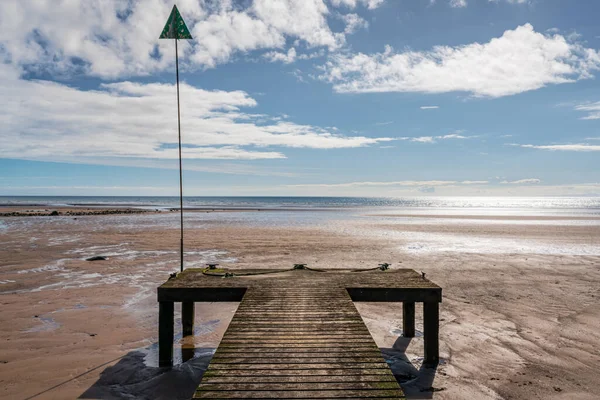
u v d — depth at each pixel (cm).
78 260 1675
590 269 1530
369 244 2261
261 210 7331
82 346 756
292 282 812
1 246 2084
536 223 4069
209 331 866
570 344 772
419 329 890
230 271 907
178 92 972
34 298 1080
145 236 2612
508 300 1087
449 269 1522
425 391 597
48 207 8125
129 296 1109
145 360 702
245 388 415
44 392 581
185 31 986
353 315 632
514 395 580
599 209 8969
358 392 412
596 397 570
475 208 9800
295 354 496
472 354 731
